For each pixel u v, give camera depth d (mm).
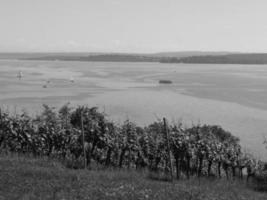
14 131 24953
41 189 16484
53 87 149625
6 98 111062
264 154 51906
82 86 156250
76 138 26188
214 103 110125
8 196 15156
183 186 20781
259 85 172250
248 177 31781
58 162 23703
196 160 29797
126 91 138375
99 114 27516
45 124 25750
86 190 16844
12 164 20703
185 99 118312
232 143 34938
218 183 25859
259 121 82562
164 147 28266
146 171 26078
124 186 18344
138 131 29312
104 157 27391
